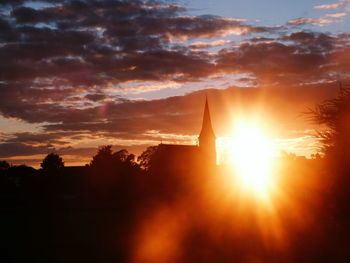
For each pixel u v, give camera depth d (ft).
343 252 70.90
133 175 309.42
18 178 349.41
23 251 91.71
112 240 109.09
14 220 172.86
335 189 68.95
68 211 220.02
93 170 319.27
